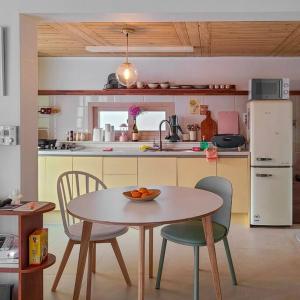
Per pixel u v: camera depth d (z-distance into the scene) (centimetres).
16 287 267
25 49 274
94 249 336
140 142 580
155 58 581
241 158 508
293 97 571
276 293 300
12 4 266
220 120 577
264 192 499
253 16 274
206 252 399
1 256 234
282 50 532
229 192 301
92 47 515
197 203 265
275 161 497
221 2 264
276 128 496
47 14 271
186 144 575
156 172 518
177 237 277
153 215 230
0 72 266
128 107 583
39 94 586
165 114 583
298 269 352
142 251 233
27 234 240
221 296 272
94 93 578
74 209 248
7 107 268
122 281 324
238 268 354
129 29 422
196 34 444
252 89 506
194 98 578
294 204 528
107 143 582
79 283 270
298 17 277
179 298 293
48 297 294
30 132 282
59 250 407
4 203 247
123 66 431
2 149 269
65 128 588
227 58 576
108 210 245
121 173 521
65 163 521
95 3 267
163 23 395
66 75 586
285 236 460
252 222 502
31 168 284
